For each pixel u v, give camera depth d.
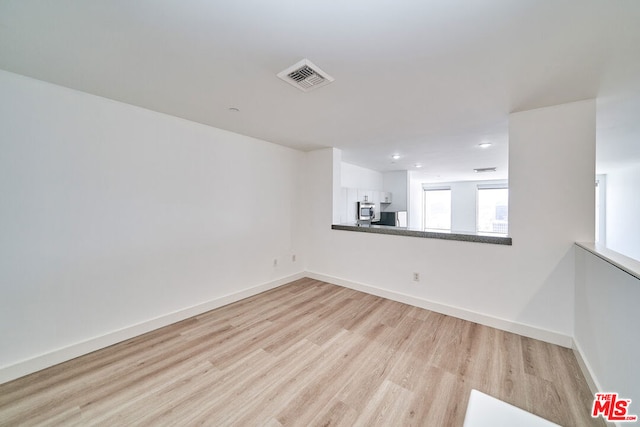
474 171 5.92
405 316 2.71
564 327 2.14
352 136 3.18
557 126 2.16
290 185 3.88
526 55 1.46
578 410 1.47
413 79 1.75
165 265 2.51
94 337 2.07
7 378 1.70
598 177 6.22
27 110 1.77
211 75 1.72
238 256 3.18
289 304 3.04
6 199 1.71
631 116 2.36
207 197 2.85
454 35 1.29
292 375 1.78
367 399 1.57
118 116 2.19
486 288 2.51
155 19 1.19
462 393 1.61
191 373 1.80
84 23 1.22
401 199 6.23
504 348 2.10
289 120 2.61
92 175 2.06
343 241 3.69
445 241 2.78
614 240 5.57
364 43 1.36
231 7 1.11
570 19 1.16
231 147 3.07
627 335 1.20
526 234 2.30
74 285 1.98
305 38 1.33
